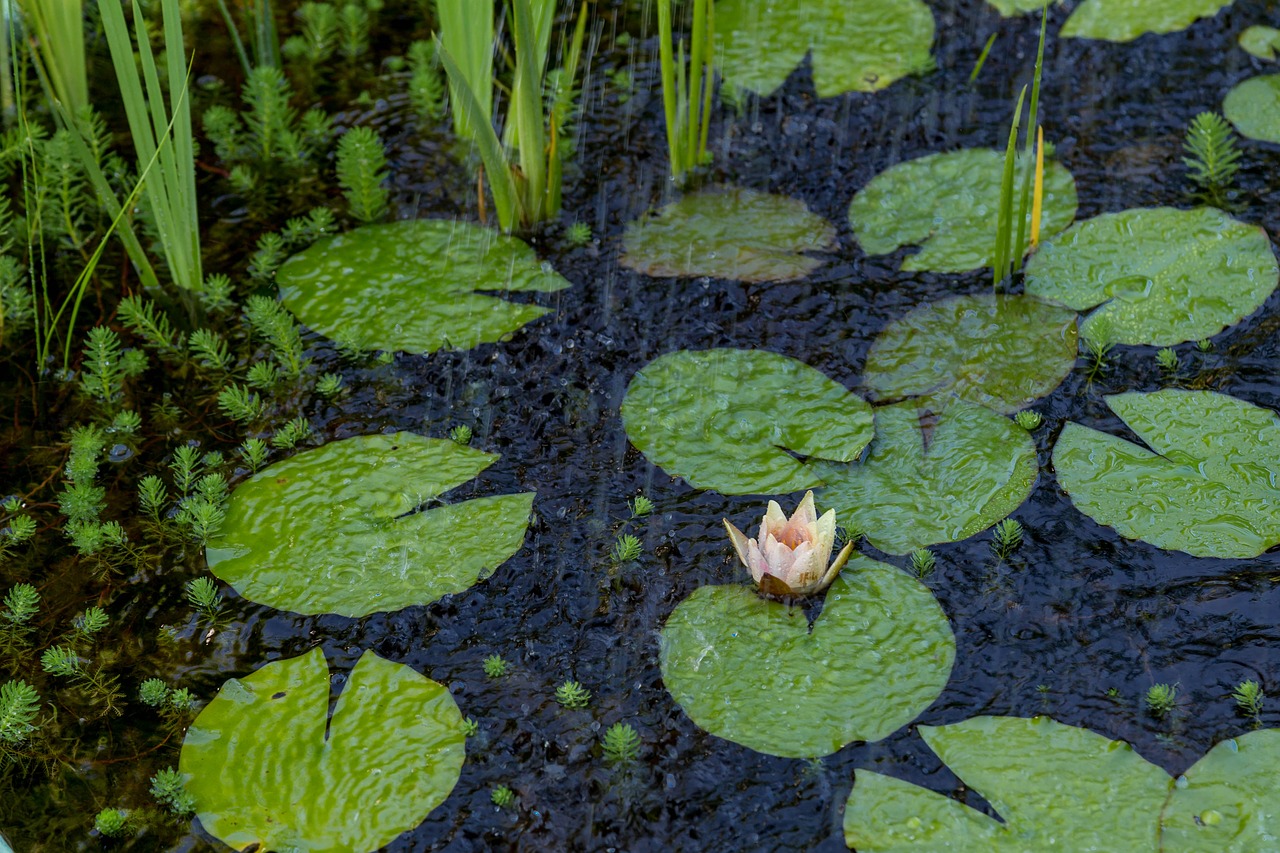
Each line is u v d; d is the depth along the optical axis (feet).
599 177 9.84
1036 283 8.75
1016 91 10.35
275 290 9.02
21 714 6.51
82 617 7.09
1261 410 7.76
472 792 6.19
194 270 8.74
